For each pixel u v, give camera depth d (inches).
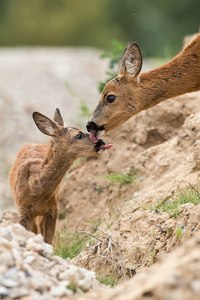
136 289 389.4
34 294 412.8
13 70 1205.7
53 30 2266.2
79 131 586.9
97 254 533.0
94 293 417.7
